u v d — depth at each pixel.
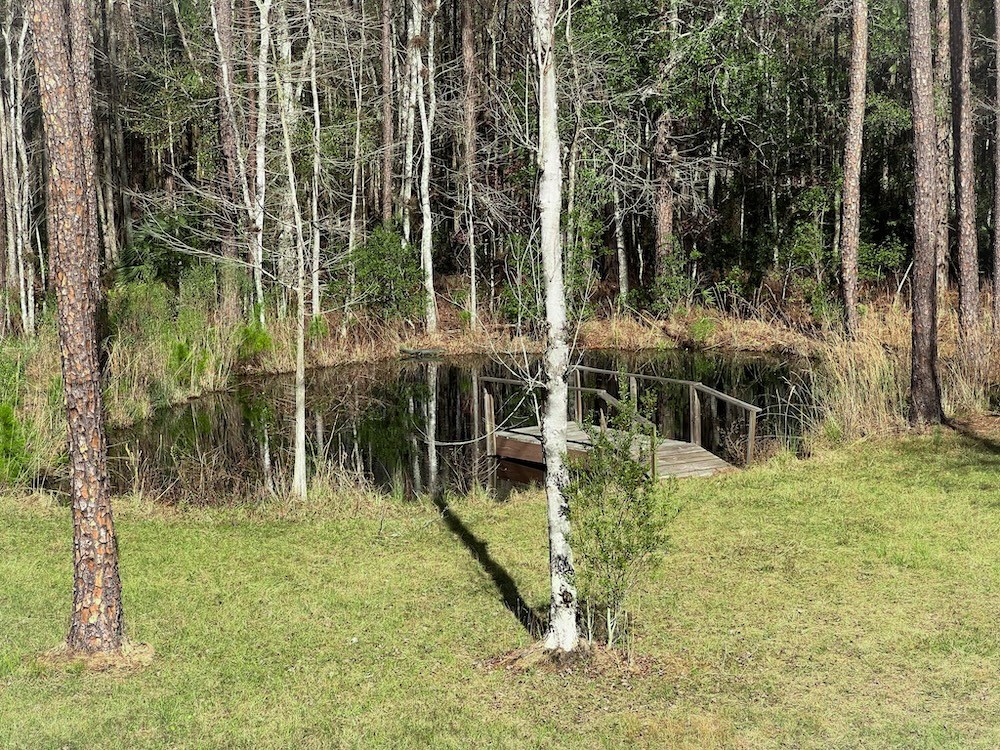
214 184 25.31
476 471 14.91
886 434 14.19
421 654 7.52
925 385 14.24
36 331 24.31
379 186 39.09
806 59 33.75
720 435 16.92
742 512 11.02
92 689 6.91
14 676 7.10
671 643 7.52
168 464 15.18
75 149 6.91
